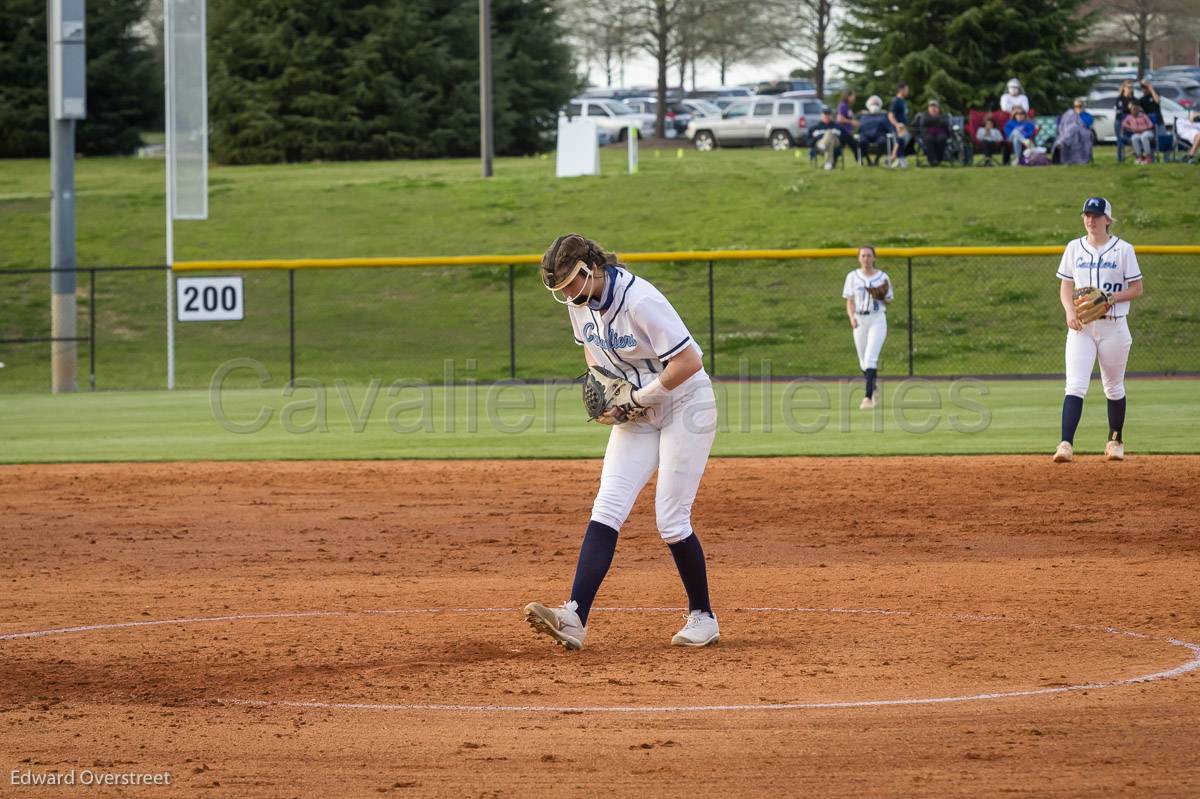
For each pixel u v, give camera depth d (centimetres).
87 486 3406
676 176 10138
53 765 1301
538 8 14538
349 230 9256
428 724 1418
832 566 2364
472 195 9938
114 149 13450
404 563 2442
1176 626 1845
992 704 1456
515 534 2730
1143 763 1254
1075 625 1862
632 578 2278
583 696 1520
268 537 2717
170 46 6072
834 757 1284
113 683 1606
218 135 13312
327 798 1203
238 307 6200
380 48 13375
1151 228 8244
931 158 9875
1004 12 12162
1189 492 3064
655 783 1223
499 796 1198
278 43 13088
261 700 1524
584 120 10781
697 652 1736
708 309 7662
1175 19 15738
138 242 9175
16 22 13125
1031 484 3216
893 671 1612
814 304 7631
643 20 16125
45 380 6788
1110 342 3384
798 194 9362
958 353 6831
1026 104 9919
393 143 13388
